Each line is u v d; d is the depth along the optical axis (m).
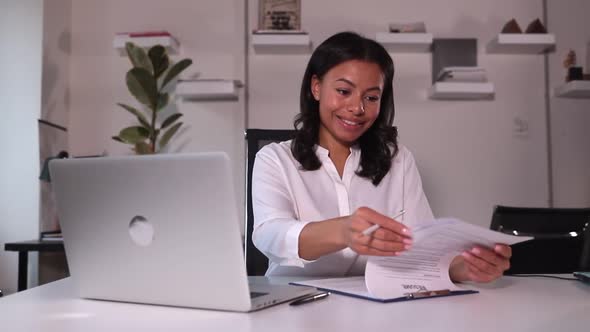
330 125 1.43
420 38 3.03
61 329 0.73
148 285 0.87
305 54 3.26
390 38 3.03
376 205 1.49
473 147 3.21
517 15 3.24
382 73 1.40
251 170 1.66
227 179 0.76
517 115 3.22
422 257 1.00
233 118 3.25
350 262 1.41
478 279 1.04
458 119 3.22
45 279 3.01
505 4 3.24
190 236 0.81
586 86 2.99
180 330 0.72
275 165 1.48
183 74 3.28
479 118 3.22
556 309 0.85
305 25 3.25
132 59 2.94
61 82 3.20
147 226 0.84
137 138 2.94
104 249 0.89
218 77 3.27
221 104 3.26
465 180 3.21
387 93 1.50
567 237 1.60
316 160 1.49
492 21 3.24
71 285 1.10
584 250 1.37
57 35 3.15
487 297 0.95
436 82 3.05
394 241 0.90
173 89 3.27
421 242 0.95
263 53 3.26
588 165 3.20
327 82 1.40
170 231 0.82
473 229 0.93
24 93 2.99
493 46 3.12
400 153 1.61
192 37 3.29
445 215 3.20
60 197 0.89
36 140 2.96
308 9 3.25
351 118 1.38
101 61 3.31
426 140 3.22
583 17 3.21
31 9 3.01
